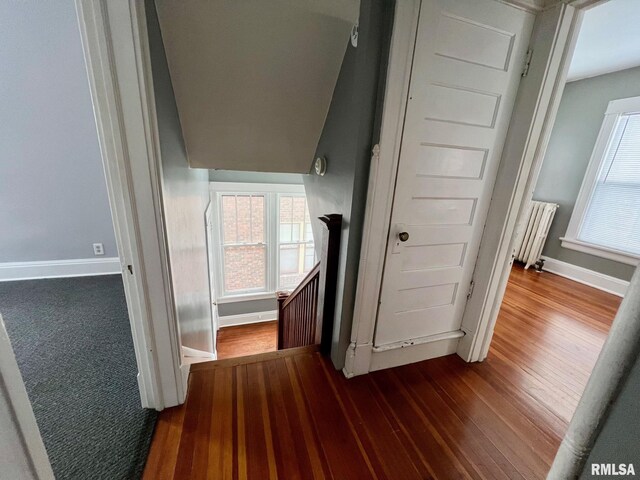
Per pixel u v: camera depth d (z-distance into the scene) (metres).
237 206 4.33
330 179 1.68
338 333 1.55
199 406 1.35
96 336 1.87
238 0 1.19
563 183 3.49
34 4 2.01
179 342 1.32
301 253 4.89
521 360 1.82
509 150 1.44
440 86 1.22
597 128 3.15
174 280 1.26
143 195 1.01
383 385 1.54
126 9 0.83
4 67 2.13
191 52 1.32
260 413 1.33
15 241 2.57
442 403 1.44
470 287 1.71
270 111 1.67
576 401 1.50
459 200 1.48
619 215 3.01
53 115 2.35
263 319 4.90
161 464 1.09
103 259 2.86
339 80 1.49
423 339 1.69
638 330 0.46
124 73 0.88
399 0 1.04
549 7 1.23
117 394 1.40
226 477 1.06
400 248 1.44
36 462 0.52
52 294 2.43
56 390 1.42
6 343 0.45
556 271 3.55
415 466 1.13
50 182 2.52
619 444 0.49
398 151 1.25
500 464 1.16
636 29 2.10
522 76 1.35
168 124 1.27
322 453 1.16
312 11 1.27
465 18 1.16
